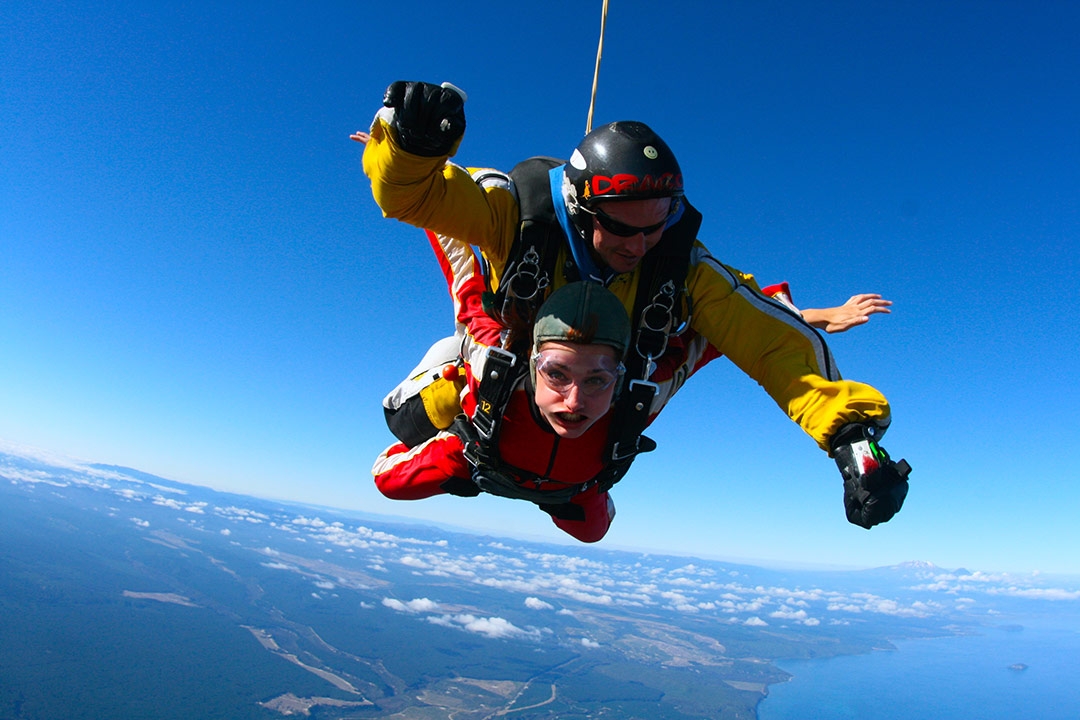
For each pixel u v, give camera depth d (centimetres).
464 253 162
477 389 145
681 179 127
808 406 119
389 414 172
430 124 106
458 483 178
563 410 128
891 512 107
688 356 151
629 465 155
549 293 139
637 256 130
